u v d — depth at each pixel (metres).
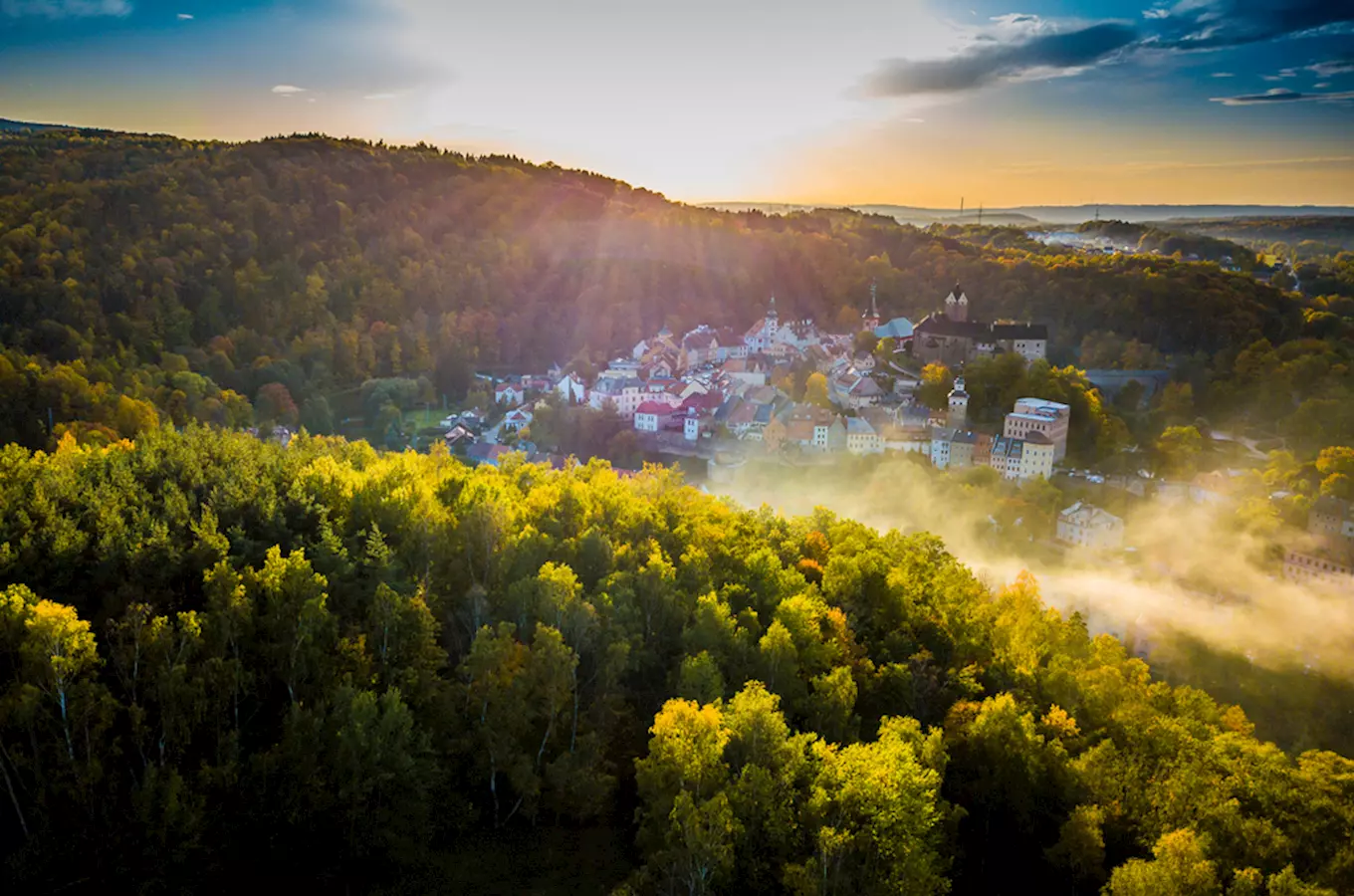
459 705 91.75
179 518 106.38
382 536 111.00
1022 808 93.12
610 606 102.75
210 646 84.12
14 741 77.19
